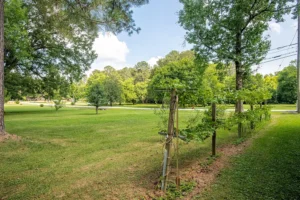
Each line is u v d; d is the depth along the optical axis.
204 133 3.62
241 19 9.97
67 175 3.34
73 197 2.57
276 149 4.68
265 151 4.55
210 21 10.55
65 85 19.42
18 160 4.14
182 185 2.81
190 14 10.30
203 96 3.64
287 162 3.75
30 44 15.15
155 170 3.50
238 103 6.41
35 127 8.84
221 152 4.57
